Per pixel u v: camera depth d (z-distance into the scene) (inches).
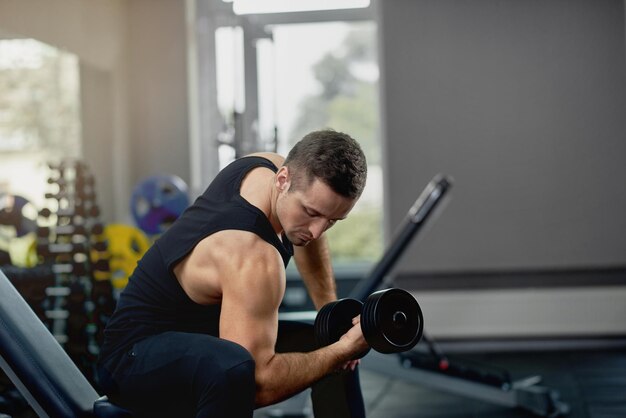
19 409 149.2
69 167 176.4
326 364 70.3
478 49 224.5
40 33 200.7
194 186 239.9
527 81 223.6
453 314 223.0
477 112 224.8
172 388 70.2
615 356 206.7
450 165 225.6
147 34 239.0
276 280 67.1
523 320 220.7
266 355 67.0
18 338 72.9
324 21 238.4
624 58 221.0
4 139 214.4
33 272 153.6
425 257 225.1
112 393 75.0
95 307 161.0
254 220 68.7
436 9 225.1
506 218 224.2
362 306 71.6
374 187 284.0
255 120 214.4
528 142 223.6
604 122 221.6
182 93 238.1
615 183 221.3
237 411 65.2
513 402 153.3
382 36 226.7
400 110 226.5
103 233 167.2
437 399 168.2
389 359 159.6
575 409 155.9
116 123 234.1
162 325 73.7
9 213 179.0
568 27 222.5
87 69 230.2
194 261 70.1
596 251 221.9
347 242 278.7
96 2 224.4
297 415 150.1
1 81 210.1
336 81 297.3
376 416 155.3
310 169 65.2
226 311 66.9
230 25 235.3
